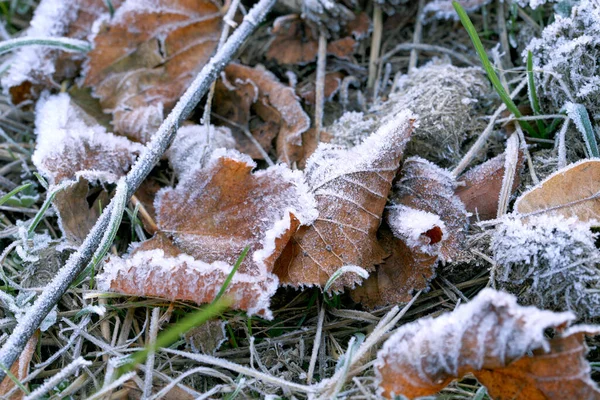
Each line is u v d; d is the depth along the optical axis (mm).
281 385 467
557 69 499
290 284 477
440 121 506
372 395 458
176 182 522
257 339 484
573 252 464
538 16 536
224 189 491
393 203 494
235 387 469
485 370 450
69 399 468
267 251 470
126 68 534
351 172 483
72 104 531
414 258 480
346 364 455
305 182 492
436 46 545
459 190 498
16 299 486
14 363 469
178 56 536
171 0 530
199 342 478
